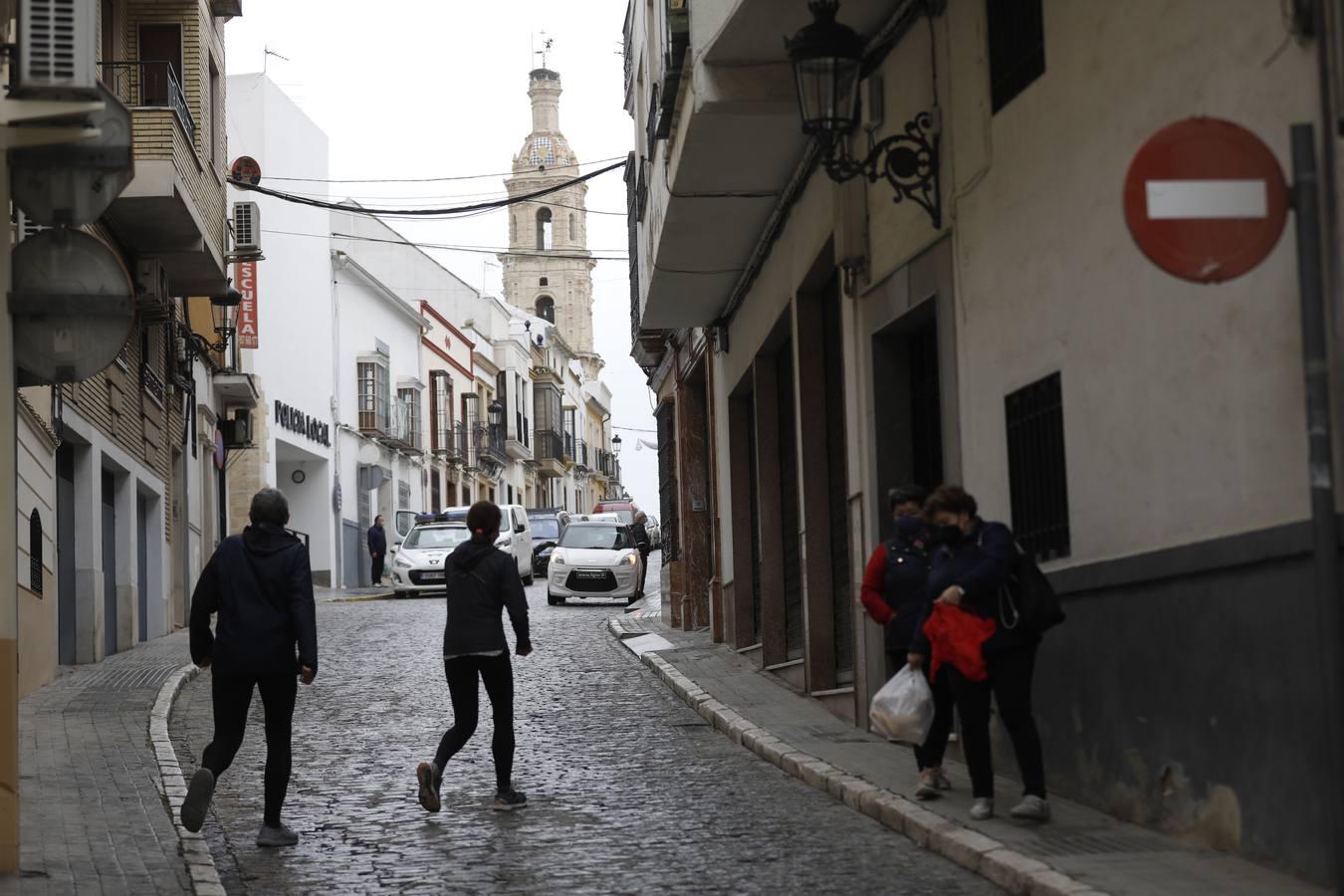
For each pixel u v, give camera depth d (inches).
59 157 310.5
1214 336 284.7
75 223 315.9
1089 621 341.4
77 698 605.6
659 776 446.3
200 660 358.6
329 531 1776.6
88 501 759.7
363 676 729.0
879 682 491.2
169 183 725.3
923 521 399.9
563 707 613.6
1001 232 383.9
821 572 608.4
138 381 884.6
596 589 1238.3
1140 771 319.3
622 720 575.2
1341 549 247.0
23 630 611.2
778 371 734.5
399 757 491.2
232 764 478.3
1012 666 334.6
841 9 451.5
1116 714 329.7
